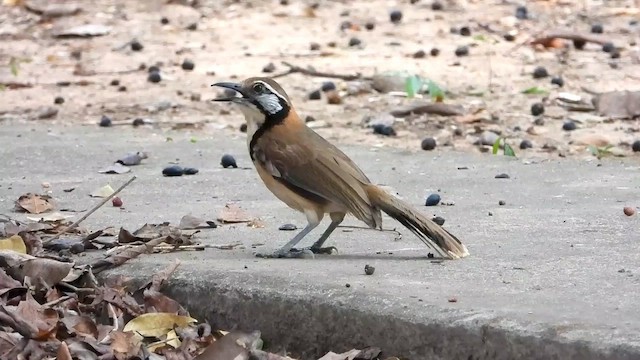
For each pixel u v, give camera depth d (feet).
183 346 28.22
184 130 60.18
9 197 42.78
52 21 87.61
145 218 38.88
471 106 64.85
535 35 81.30
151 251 33.47
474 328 26.17
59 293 30.91
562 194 43.01
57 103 66.39
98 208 38.04
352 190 32.83
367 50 78.43
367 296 28.14
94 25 85.71
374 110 64.54
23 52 79.66
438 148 56.18
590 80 70.85
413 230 32.76
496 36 82.43
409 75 68.59
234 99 33.86
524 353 25.52
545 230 36.55
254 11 89.86
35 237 34.14
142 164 49.93
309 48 79.25
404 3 93.20
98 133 58.39
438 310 27.04
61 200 42.24
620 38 81.97
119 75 73.31
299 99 67.10
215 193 43.62
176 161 50.65
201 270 30.83
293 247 34.47
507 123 61.41
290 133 33.78
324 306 28.22
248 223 38.32
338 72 72.64
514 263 31.86
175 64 75.87
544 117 62.69
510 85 69.72
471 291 28.68
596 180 45.93
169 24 86.48
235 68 74.64
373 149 54.85
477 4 92.89
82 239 34.42
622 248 33.76
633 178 46.32
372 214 32.68
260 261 32.35
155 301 30.01
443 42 80.69
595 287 29.09
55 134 57.62
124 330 28.76
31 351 27.32
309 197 33.24
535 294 28.40
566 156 54.34
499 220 38.32
